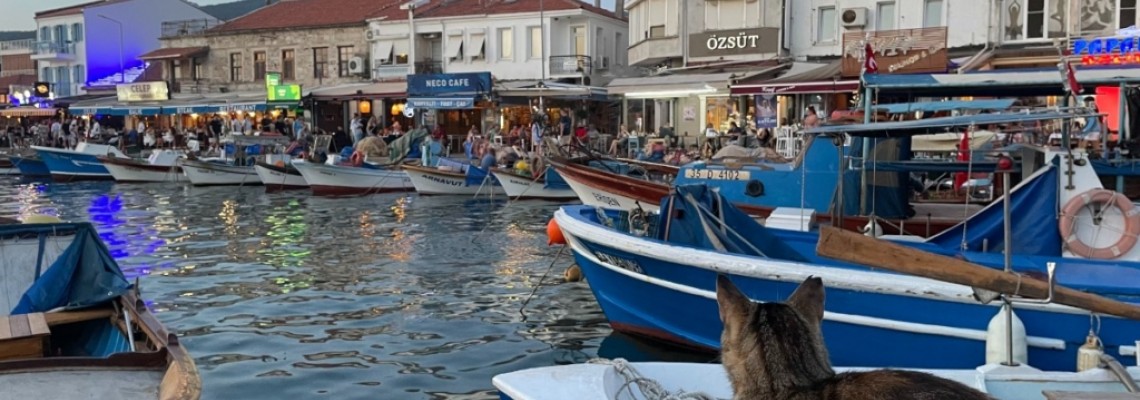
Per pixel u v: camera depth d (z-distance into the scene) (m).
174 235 19.56
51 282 8.67
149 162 35.19
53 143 46.91
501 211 23.98
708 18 36.22
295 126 40.44
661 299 9.13
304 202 27.09
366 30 48.62
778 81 23.00
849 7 33.31
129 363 6.81
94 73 64.75
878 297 7.61
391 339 10.18
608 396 5.21
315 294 12.66
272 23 52.59
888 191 12.66
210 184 33.25
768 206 14.19
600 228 9.48
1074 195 8.38
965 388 3.36
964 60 26.95
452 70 46.50
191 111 44.50
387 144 35.31
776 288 7.98
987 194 15.82
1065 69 11.08
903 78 12.09
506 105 37.66
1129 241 8.20
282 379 8.71
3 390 6.30
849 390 3.33
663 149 27.50
